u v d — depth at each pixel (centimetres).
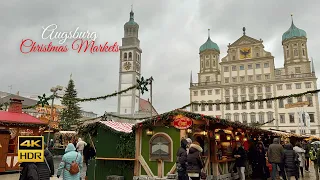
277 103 6241
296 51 6575
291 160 1085
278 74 6788
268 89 6406
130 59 9044
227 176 1314
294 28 6719
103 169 1240
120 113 8525
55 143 3325
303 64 6444
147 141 1188
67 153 767
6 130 1485
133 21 9681
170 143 1132
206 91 7012
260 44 6631
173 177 1085
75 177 751
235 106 6638
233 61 6812
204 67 7600
